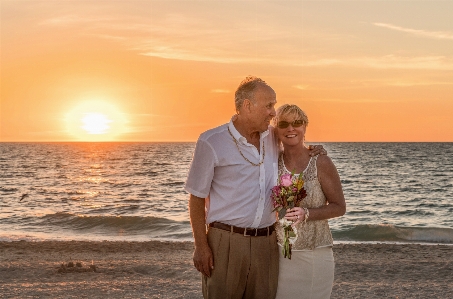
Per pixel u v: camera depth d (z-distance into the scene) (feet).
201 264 13.35
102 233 62.64
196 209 13.29
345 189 144.15
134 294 26.63
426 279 31.81
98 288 27.84
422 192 136.56
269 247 13.64
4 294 26.37
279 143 14.37
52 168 254.47
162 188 150.00
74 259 39.58
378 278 32.19
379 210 97.91
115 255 41.68
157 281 30.22
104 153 492.54
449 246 46.75
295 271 14.06
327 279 14.35
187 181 13.30
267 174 13.32
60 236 59.62
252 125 13.01
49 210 97.45
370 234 57.77
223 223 13.28
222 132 13.14
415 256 40.96
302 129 13.76
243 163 13.02
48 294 26.45
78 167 263.29
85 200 116.88
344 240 56.34
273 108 13.08
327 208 13.65
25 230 65.57
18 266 35.22
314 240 13.96
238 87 13.21
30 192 136.56
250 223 13.20
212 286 13.47
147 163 307.17
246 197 13.07
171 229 64.44
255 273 13.46
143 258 40.11
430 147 616.39
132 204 108.17
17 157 394.11
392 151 473.26
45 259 39.55
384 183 163.12
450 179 178.29
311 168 13.85
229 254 13.24
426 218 88.07
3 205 106.73
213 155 13.01
